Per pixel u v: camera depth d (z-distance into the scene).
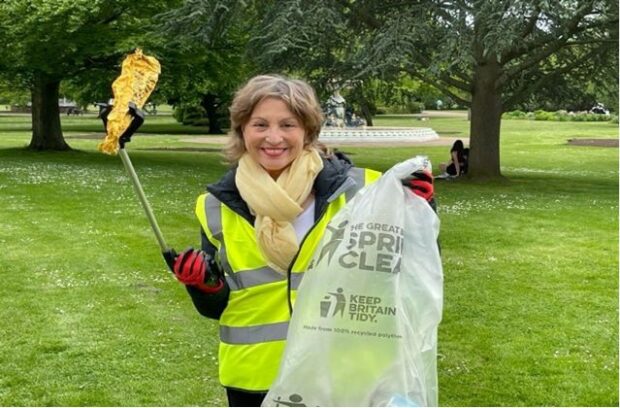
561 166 23.38
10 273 8.25
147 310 6.91
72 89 34.59
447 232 10.90
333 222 2.52
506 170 21.75
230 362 2.79
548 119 65.25
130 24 21.61
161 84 24.16
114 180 16.67
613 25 16.33
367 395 2.41
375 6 17.81
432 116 72.38
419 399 2.43
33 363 5.62
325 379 2.43
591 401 5.03
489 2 14.16
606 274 8.40
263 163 2.73
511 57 17.92
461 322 6.62
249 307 2.75
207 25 17.39
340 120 38.12
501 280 8.10
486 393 5.14
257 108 2.72
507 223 11.77
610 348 6.02
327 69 18.30
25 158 22.17
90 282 7.88
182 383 5.28
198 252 2.71
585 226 11.55
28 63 21.12
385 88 19.72
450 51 14.82
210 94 40.62
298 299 2.51
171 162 22.22
